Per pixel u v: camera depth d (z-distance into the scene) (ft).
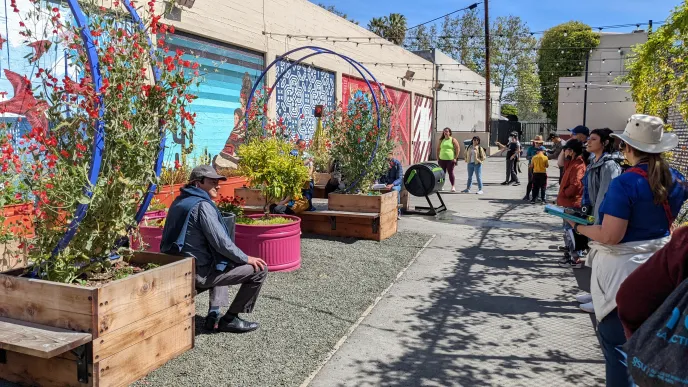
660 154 10.14
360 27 62.23
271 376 12.75
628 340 7.39
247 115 33.81
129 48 12.66
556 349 14.85
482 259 25.05
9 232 14.43
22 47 21.33
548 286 20.81
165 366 12.82
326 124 34.50
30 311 11.25
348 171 30.30
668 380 6.70
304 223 29.73
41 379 11.36
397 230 31.76
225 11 36.83
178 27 32.04
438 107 98.84
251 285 14.97
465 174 70.95
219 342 14.52
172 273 12.85
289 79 46.37
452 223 34.60
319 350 14.33
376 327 16.25
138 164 12.37
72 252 12.36
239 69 39.27
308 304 17.95
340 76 56.49
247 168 22.98
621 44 112.16
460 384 12.75
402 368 13.53
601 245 10.33
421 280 21.43
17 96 20.25
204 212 14.33
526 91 182.29
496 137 131.85
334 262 23.56
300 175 23.17
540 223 34.78
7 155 12.91
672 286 7.56
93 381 10.80
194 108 34.40
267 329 15.62
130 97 12.39
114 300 11.13
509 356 14.37
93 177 11.40
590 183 18.51
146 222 19.98
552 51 140.46
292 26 46.34
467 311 17.87
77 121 11.98
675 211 10.03
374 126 30.48
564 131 117.60
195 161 32.14
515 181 57.82
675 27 25.54
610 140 18.26
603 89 113.39
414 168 37.37
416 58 84.69
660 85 30.32
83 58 12.47
